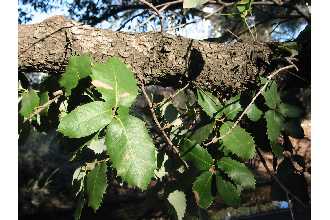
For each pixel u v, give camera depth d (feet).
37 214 4.04
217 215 2.26
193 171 1.09
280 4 2.23
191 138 1.10
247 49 1.32
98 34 1.18
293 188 1.32
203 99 1.15
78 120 0.84
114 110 0.87
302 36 1.38
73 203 4.31
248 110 1.19
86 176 1.02
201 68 1.26
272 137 1.17
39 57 1.14
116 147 0.84
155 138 1.21
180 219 1.17
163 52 1.22
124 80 0.90
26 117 1.07
